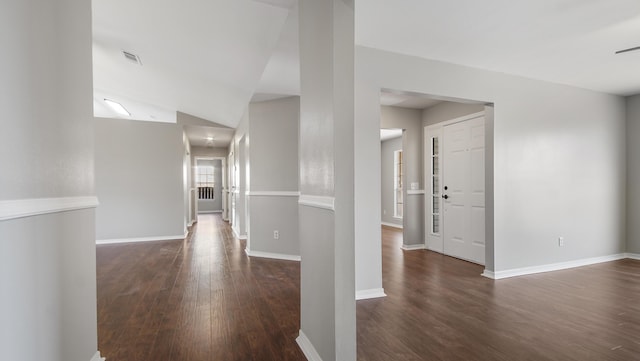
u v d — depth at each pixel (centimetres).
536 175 398
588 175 435
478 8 244
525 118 391
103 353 208
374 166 322
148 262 457
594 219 441
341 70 173
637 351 211
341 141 172
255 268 422
